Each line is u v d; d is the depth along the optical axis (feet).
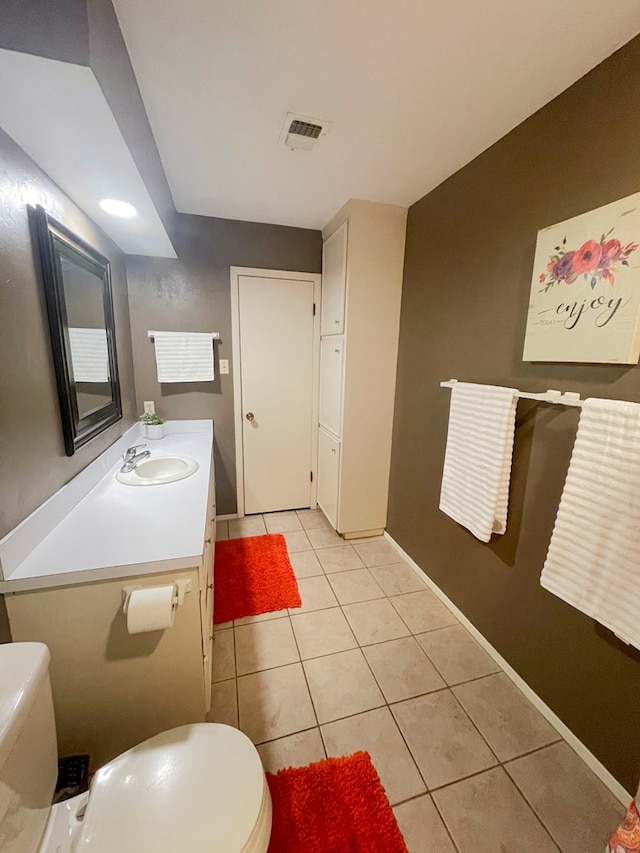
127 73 3.52
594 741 3.95
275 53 3.57
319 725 4.36
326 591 6.86
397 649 5.55
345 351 7.64
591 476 3.63
